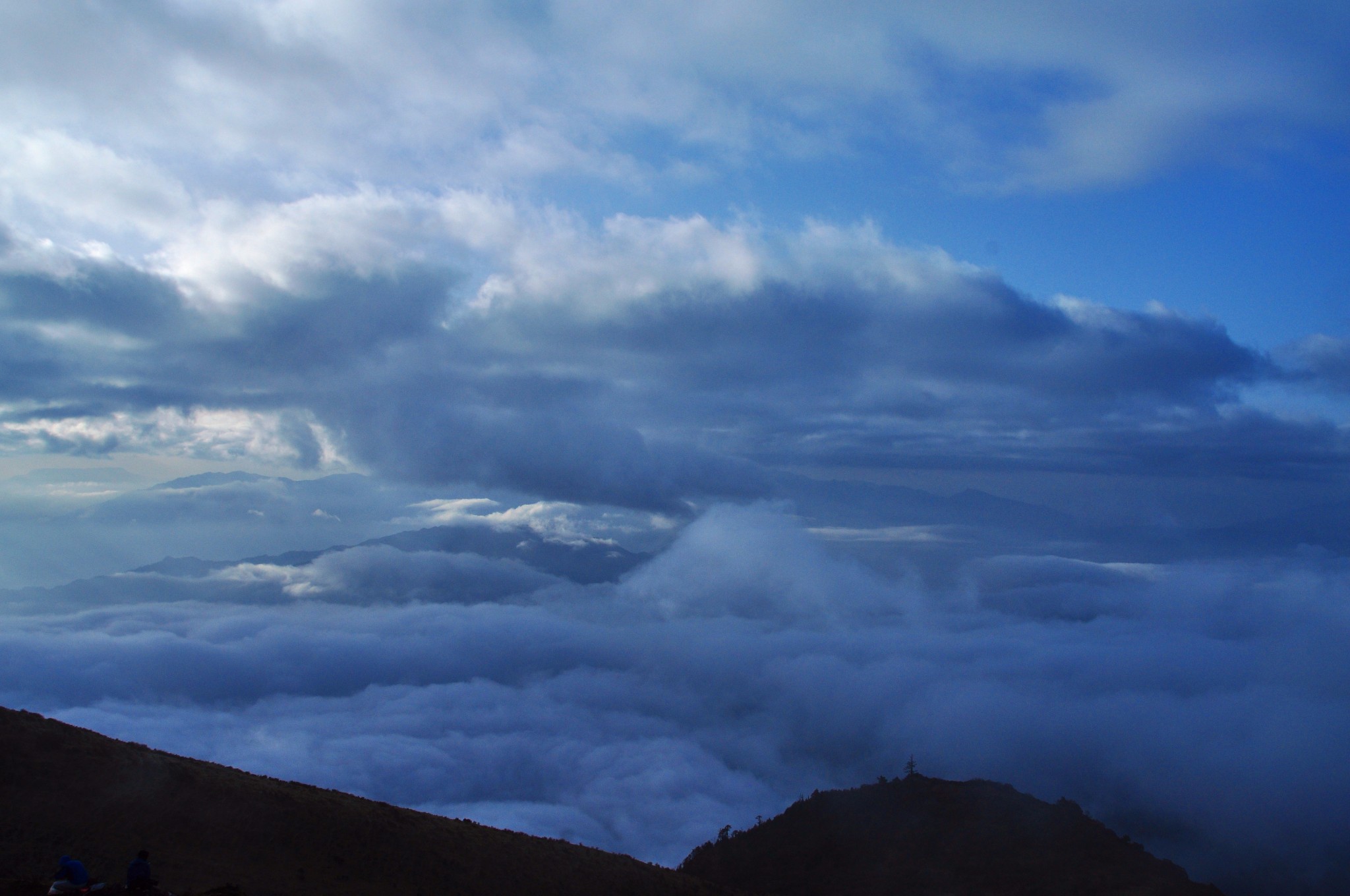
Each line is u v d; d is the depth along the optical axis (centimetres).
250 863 3616
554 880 4341
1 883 2905
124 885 3081
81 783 3784
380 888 3741
